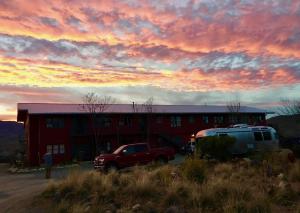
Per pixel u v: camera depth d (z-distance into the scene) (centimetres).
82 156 4534
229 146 2291
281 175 1367
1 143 7938
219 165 1800
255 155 2111
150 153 2681
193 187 1127
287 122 6425
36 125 4550
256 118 5728
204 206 998
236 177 1427
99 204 1067
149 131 5053
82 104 5012
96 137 4647
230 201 959
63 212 1051
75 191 1191
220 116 5581
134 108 5116
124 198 1114
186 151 4075
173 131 5231
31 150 4469
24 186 2061
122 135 4981
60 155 4500
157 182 1274
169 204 1038
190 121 5384
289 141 3656
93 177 1316
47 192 1232
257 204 940
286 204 1006
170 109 5381
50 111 4503
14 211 1136
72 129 4606
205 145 2284
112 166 2512
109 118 4884
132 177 1345
